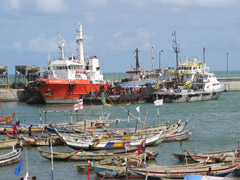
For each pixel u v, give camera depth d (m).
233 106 123.56
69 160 59.28
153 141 67.88
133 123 94.38
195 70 142.38
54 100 130.50
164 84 147.12
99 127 85.69
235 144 70.50
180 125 77.88
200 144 70.75
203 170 49.03
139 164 51.84
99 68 146.12
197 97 135.38
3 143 67.38
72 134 66.31
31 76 162.38
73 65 135.88
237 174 49.38
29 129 74.06
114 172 50.88
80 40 145.75
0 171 55.59
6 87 159.00
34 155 63.91
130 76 158.62
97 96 131.38
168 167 50.25
